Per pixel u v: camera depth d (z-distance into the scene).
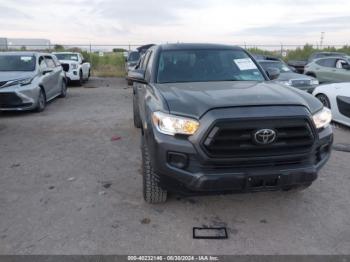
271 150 2.98
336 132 6.95
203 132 2.89
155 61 4.52
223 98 3.18
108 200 3.88
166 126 3.07
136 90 6.32
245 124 2.88
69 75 15.32
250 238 3.14
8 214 3.58
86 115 8.74
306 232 3.23
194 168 2.99
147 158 3.55
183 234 3.20
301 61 21.05
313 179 3.16
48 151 5.68
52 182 4.39
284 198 3.90
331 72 12.70
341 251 2.94
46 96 9.78
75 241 3.09
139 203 3.79
